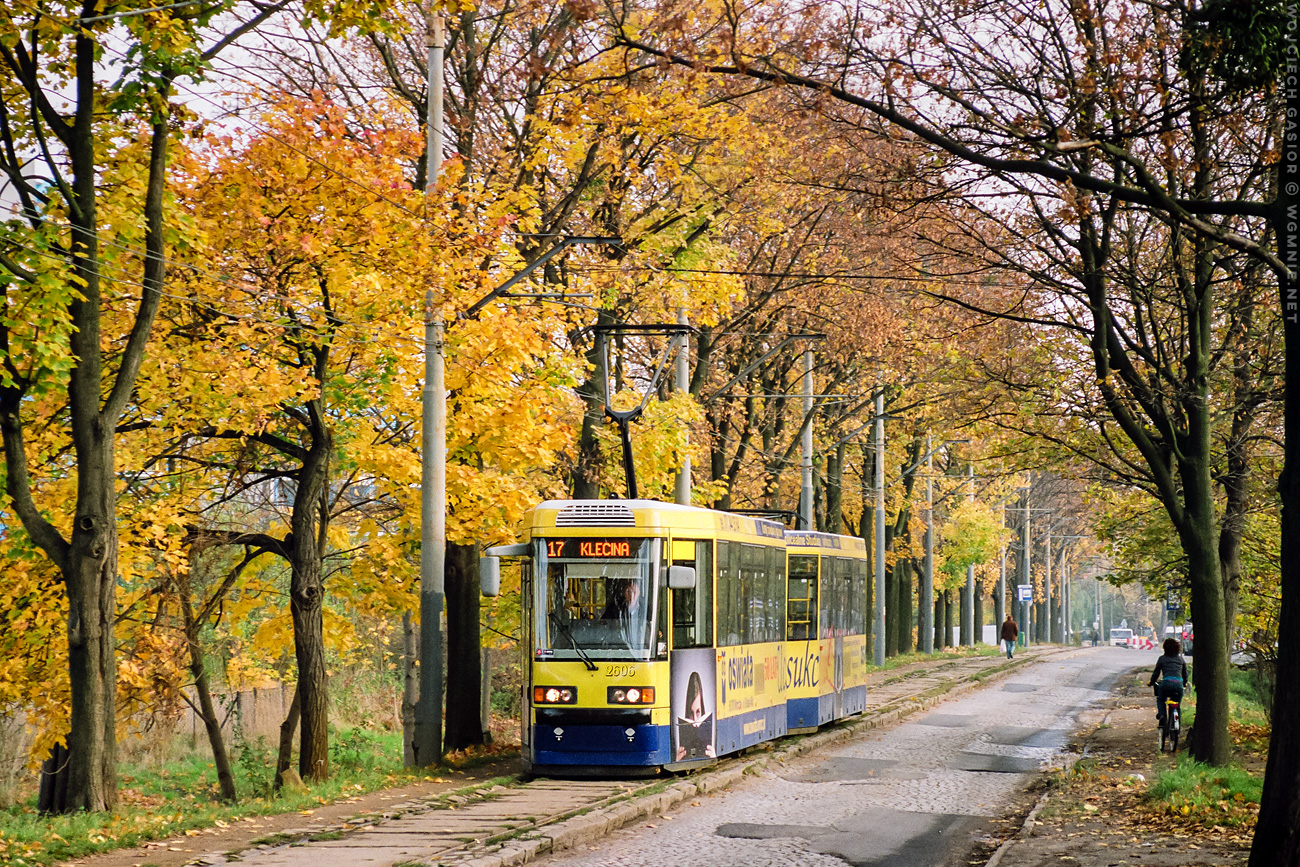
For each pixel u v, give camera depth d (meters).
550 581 22.62
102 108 20.12
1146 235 22.55
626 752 21.84
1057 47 16.48
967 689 47.25
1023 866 14.06
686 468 35.03
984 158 13.48
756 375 46.25
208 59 19.78
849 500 67.44
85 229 18.89
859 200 18.36
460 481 25.42
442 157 24.62
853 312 38.97
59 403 23.44
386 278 23.12
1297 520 11.69
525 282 27.30
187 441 25.98
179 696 27.45
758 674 25.98
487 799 19.06
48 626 24.17
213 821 16.81
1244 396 24.22
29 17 18.42
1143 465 27.84
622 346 37.97
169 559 23.53
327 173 22.70
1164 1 14.68
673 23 13.94
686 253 31.14
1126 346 24.58
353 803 19.27
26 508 19.09
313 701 23.95
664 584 22.53
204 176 23.06
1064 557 132.25
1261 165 17.95
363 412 25.83
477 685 29.52
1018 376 25.27
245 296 22.75
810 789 21.62
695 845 16.05
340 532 27.47
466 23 28.06
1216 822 15.80
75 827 16.00
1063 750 28.31
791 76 13.91
